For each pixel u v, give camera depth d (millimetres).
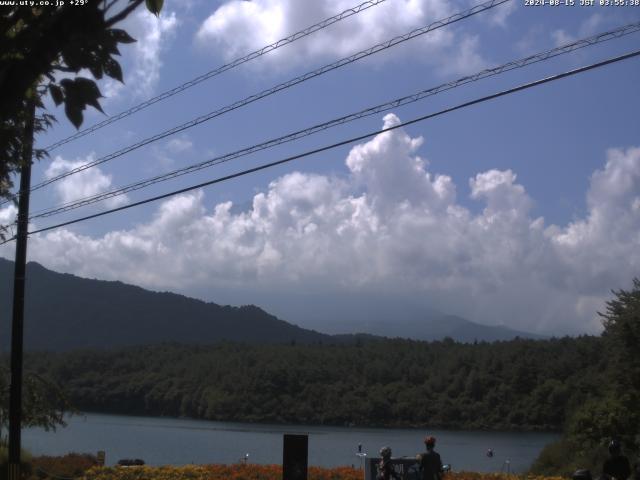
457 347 115562
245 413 103688
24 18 4676
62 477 23875
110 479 20984
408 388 102438
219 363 116500
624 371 39062
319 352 117125
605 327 40594
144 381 114812
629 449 34625
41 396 28969
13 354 20734
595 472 31656
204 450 56625
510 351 97625
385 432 86750
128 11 4574
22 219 20688
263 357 115312
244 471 20969
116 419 103375
